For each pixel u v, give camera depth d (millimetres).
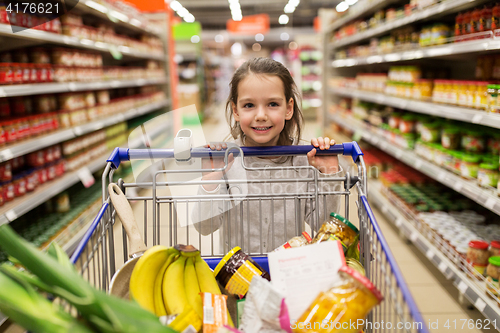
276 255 938
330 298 800
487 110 2223
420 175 3707
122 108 4727
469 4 2596
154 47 5910
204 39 19719
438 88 2922
